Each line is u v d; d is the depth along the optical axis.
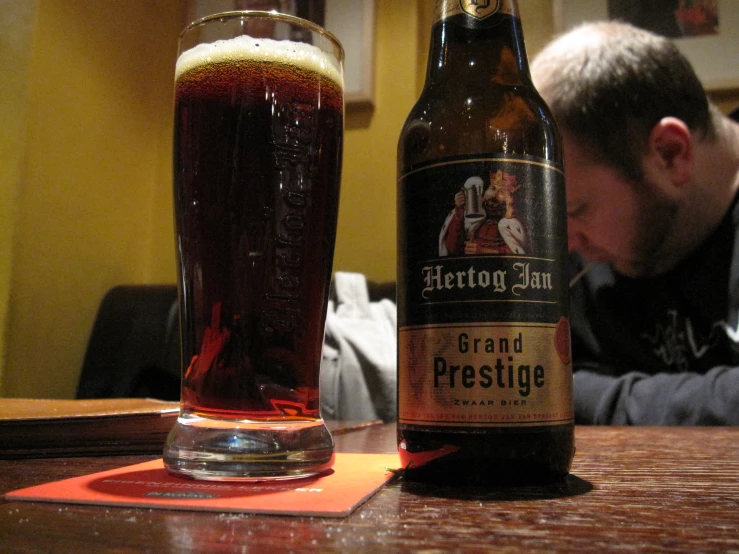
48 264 1.88
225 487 0.42
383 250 2.22
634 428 1.03
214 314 0.48
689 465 0.55
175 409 0.69
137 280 2.35
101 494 0.39
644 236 1.82
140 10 2.38
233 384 0.47
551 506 0.37
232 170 0.49
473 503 0.38
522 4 2.22
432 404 0.48
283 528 0.32
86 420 0.61
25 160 1.78
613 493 0.42
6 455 0.58
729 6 2.06
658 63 1.85
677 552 0.27
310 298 0.51
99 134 2.12
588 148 1.88
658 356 1.75
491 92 0.62
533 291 0.48
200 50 0.51
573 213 1.90
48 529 0.31
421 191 0.50
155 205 2.46
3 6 1.85
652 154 1.82
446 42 0.64
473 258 0.47
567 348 0.50
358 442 0.77
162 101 2.50
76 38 2.00
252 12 0.52
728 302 1.67
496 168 0.48
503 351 0.47
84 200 2.05
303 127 0.51
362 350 1.75
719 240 1.73
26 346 1.80
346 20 2.30
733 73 2.03
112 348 1.95
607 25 2.02
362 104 2.29
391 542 0.29
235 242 0.48
